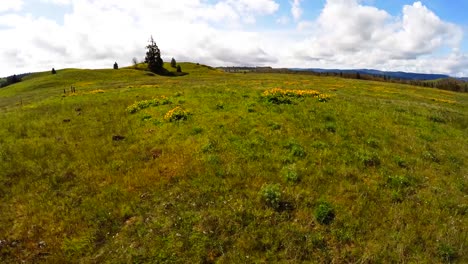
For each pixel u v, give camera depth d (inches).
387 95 1611.7
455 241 329.7
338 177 435.5
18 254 302.4
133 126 645.3
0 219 348.2
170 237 315.9
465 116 1008.2
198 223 334.6
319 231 331.6
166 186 402.0
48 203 374.0
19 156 499.2
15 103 1617.9
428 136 676.7
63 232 328.5
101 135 599.8
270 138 548.4
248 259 294.5
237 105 754.2
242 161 463.5
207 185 398.0
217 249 303.9
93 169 456.1
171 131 592.1
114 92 1175.0
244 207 358.0
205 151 492.7
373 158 499.2
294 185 408.2
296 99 872.9
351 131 620.1
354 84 2389.3
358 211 361.4
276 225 337.1
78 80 3253.0
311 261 296.4
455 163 547.5
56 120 708.0
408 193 418.0
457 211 386.3
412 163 517.0
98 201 375.2
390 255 305.0
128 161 478.6
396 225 346.6
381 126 690.2
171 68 5413.4
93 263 292.0
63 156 498.6
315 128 613.0
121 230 330.6
